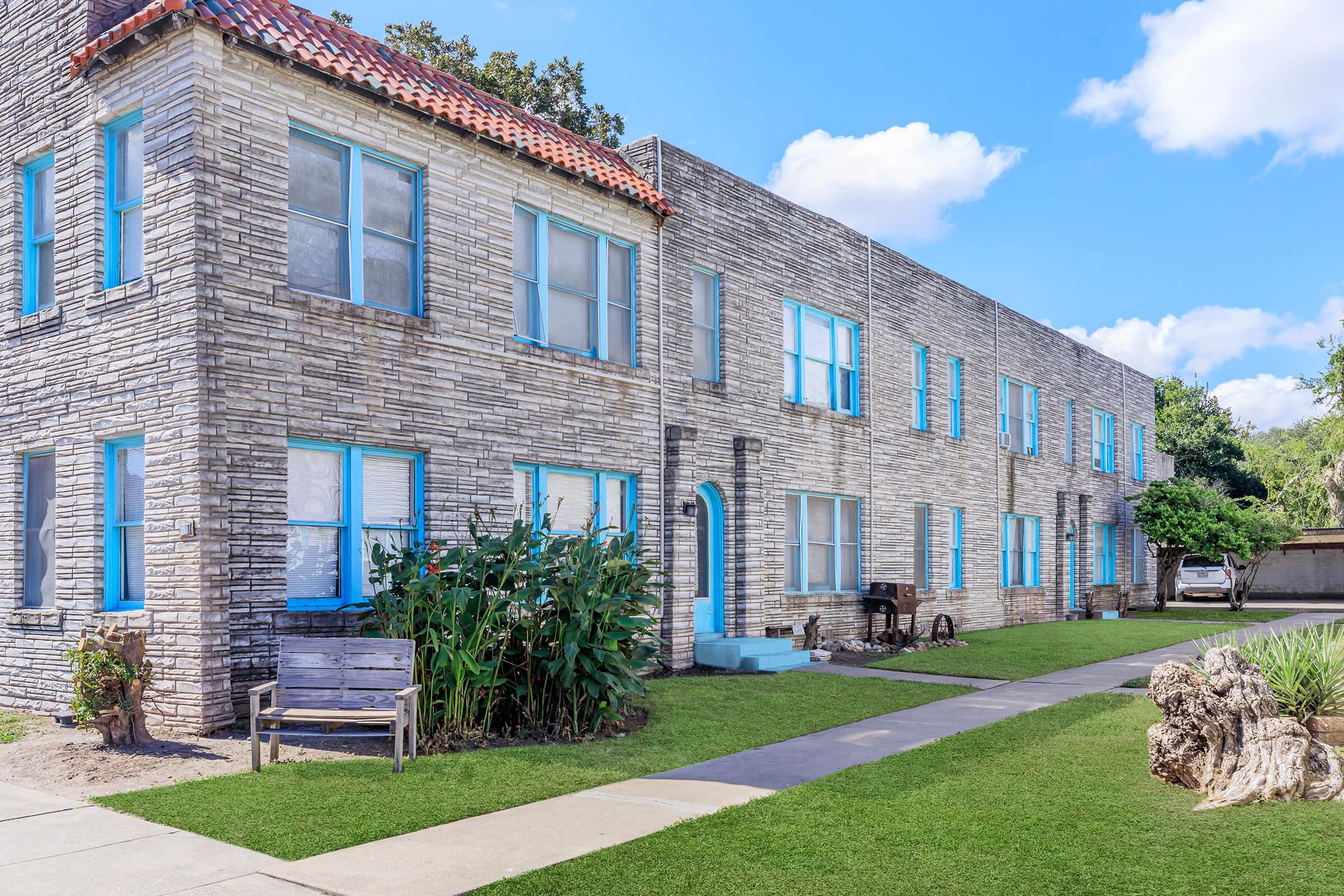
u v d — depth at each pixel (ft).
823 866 18.30
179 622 30.27
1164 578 102.22
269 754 27.63
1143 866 18.10
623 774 26.30
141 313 32.09
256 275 32.01
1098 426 102.32
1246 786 22.75
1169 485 102.32
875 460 64.39
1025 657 54.03
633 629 32.94
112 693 28.53
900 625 64.54
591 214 45.42
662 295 49.14
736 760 28.19
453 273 38.50
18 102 37.63
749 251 55.01
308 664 28.12
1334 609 97.66
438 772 25.95
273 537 31.91
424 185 38.19
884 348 66.03
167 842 19.83
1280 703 28.04
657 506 47.80
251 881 17.66
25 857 18.88
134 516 33.53
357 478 35.12
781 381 56.95
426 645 29.84
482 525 38.52
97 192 34.35
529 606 32.27
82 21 34.94
